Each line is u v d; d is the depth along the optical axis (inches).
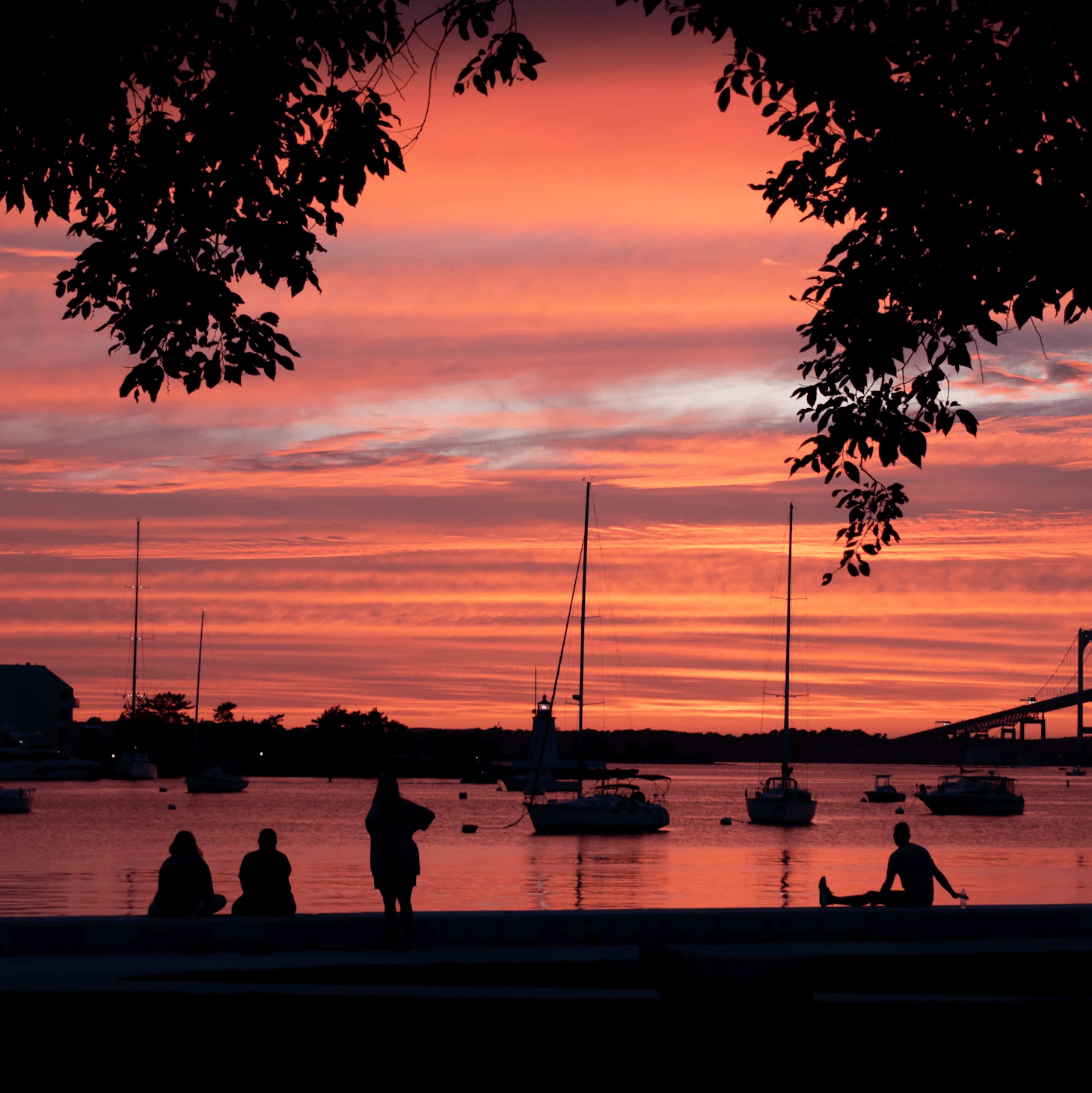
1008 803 4830.2
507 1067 402.3
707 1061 383.6
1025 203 451.2
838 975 585.3
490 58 527.5
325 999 455.2
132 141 537.3
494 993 470.0
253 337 549.3
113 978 533.3
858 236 552.4
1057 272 460.4
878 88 455.2
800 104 532.1
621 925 674.8
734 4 448.1
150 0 488.1
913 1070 396.2
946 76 511.2
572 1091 384.8
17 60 487.2
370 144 528.4
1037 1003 455.2
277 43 514.0
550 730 4463.6
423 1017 443.8
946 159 459.2
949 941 681.6
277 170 538.6
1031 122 486.6
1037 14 476.4
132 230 537.6
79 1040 422.6
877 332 565.6
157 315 534.9
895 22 503.8
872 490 692.1
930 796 4847.4
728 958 387.9
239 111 510.3
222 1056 410.9
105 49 492.1
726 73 569.3
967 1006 448.1
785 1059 381.1
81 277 546.3
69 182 534.6
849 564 703.1
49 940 613.6
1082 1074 394.9
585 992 477.1
